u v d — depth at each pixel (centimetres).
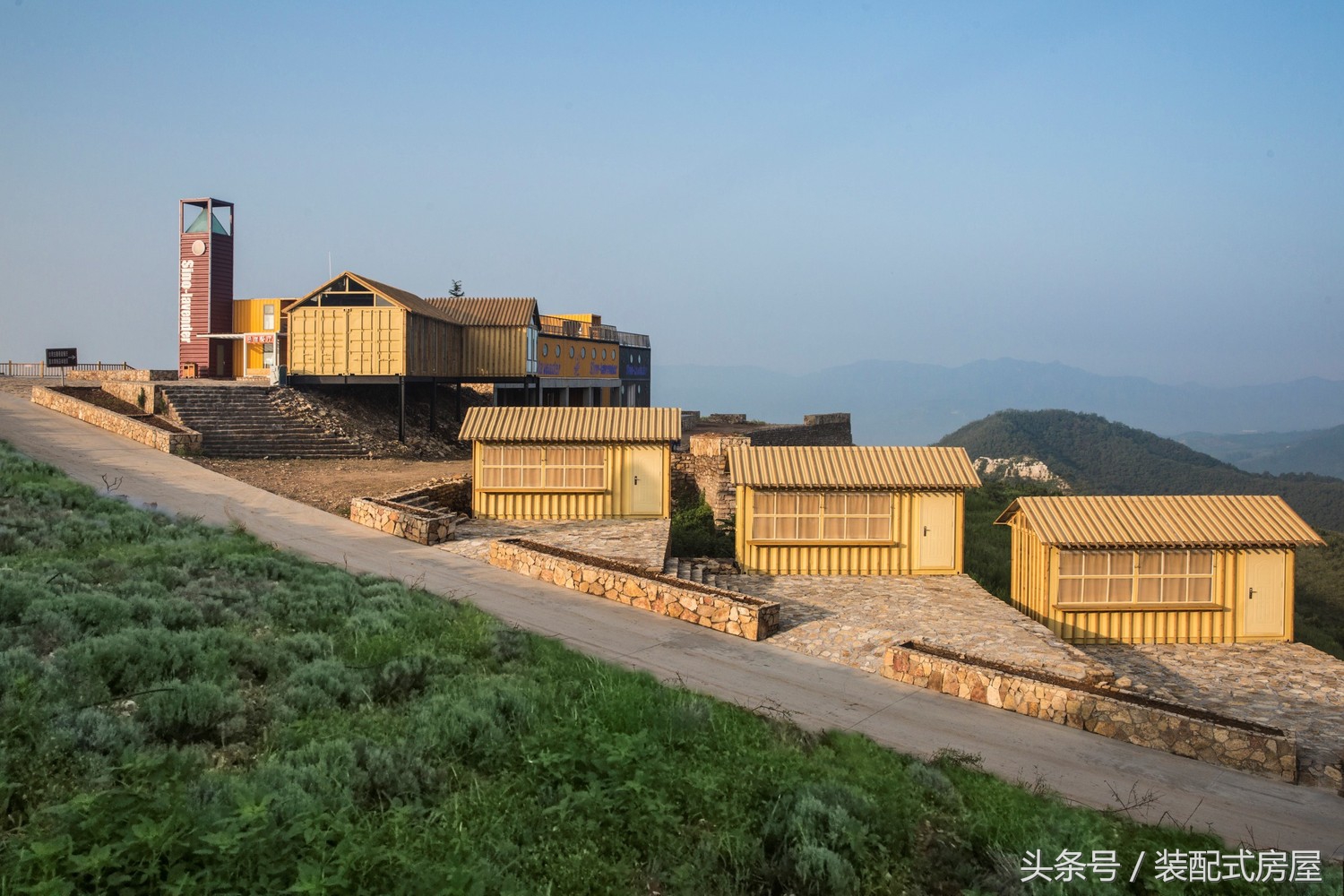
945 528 2478
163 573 1602
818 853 867
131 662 1127
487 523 2677
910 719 1392
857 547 2464
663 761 1056
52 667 1060
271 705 1091
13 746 866
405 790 916
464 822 870
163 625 1308
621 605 1911
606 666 1465
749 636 1761
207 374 5134
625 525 2694
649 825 903
